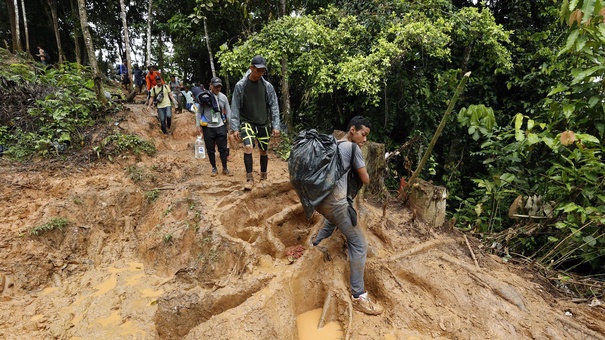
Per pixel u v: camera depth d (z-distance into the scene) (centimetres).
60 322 327
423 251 387
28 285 376
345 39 845
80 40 2048
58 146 631
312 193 295
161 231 443
